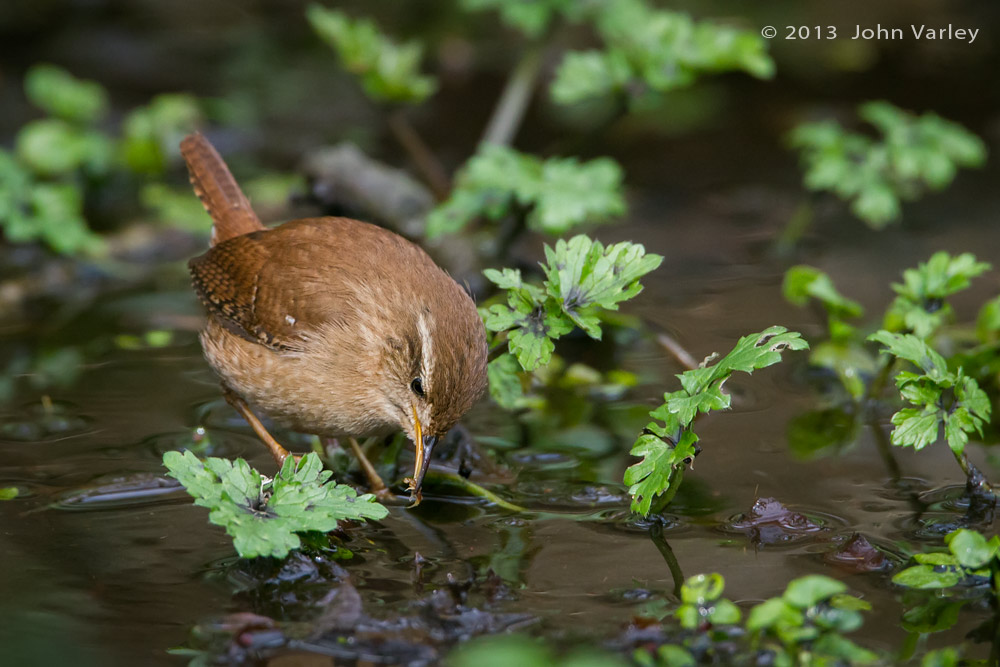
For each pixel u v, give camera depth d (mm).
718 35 12891
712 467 9148
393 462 9391
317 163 13758
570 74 13031
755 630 6609
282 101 18250
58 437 9484
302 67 19781
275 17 21609
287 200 14602
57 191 13664
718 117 18156
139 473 8867
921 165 13531
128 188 15875
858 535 7734
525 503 8617
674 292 12758
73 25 20594
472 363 8438
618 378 11031
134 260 13914
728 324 11867
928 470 9055
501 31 20625
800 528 8094
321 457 9492
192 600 7148
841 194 14953
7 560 7578
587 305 8109
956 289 9883
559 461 9367
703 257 13656
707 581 6930
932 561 7371
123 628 6820
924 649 6547
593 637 6688
